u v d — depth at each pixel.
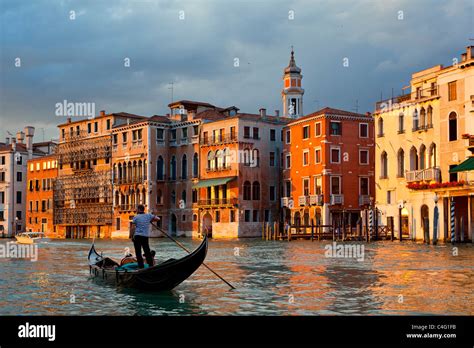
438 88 44.44
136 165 72.62
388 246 39.12
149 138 70.88
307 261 27.86
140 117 78.00
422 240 45.78
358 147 58.75
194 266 16.58
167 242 56.44
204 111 70.56
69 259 32.19
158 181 71.31
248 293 16.92
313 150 58.84
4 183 89.50
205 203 66.62
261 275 21.59
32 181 88.81
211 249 39.44
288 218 63.28
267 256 31.69
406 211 47.97
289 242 49.12
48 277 21.86
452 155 43.06
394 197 49.47
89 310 14.58
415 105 47.00
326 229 56.44
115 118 76.75
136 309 14.61
